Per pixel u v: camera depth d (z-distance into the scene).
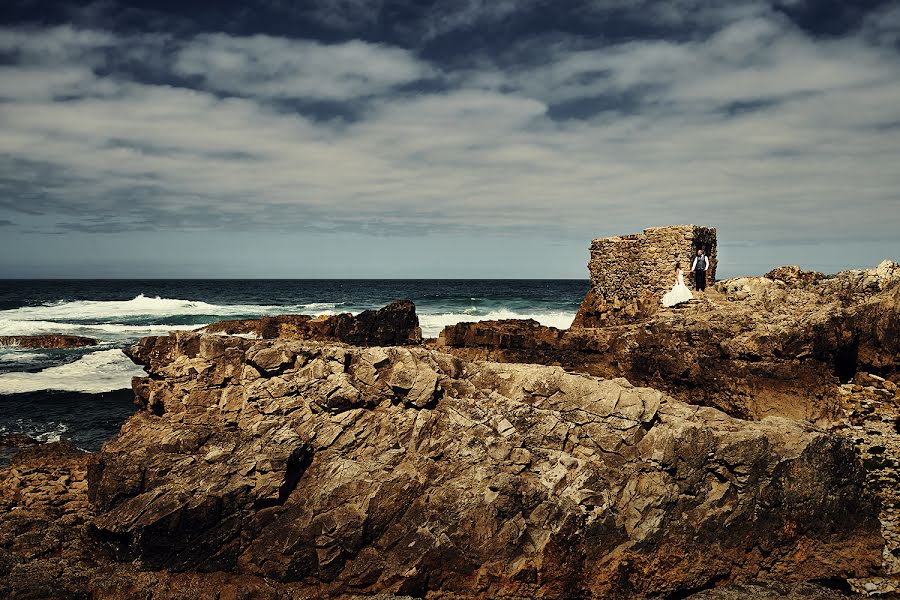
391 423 16.19
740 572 15.09
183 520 14.31
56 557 14.51
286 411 16.75
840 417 19.59
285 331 29.64
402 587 14.09
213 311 72.19
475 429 15.90
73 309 73.06
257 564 14.50
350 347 18.09
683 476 14.88
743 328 21.67
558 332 25.56
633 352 23.58
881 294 21.48
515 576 14.05
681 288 25.64
